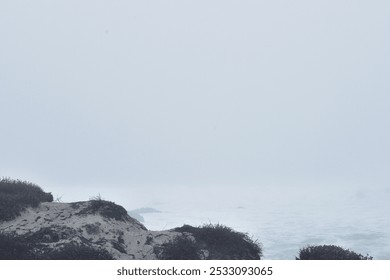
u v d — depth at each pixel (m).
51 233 23.45
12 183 28.22
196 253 23.08
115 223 25.14
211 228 24.66
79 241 23.14
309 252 24.98
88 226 24.39
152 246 23.69
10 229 23.73
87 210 25.67
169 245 23.47
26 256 21.34
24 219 24.77
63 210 25.86
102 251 22.12
